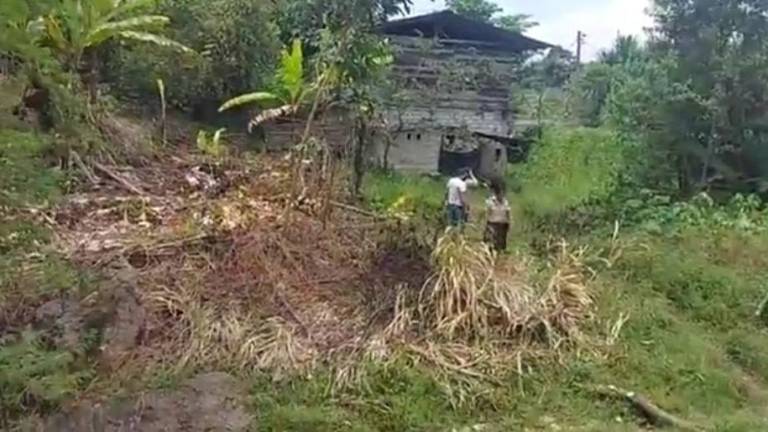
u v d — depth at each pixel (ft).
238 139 48.29
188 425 16.26
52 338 17.29
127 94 46.01
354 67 36.88
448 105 60.23
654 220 36.96
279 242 22.91
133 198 28.09
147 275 20.58
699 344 22.54
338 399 17.76
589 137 59.41
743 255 31.81
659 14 45.80
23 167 15.34
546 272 23.39
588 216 38.24
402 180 50.39
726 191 44.78
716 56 43.98
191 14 48.49
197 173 33.45
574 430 17.33
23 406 15.33
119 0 39.29
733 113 44.57
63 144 27.43
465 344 20.12
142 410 16.29
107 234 23.39
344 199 29.76
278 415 16.81
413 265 22.50
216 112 50.44
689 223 36.24
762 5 43.55
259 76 50.55
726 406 19.38
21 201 15.31
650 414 18.26
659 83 45.50
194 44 48.24
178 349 18.45
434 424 17.35
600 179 51.21
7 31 15.10
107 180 30.66
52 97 27.17
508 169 59.72
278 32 52.29
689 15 44.75
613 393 18.97
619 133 48.34
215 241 22.59
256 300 20.51
